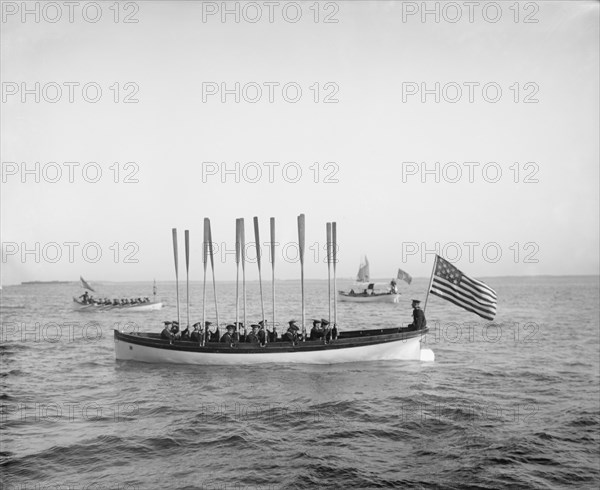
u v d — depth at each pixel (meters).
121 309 71.81
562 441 16.64
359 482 13.48
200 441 16.31
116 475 13.84
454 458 15.16
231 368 26.31
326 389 22.69
